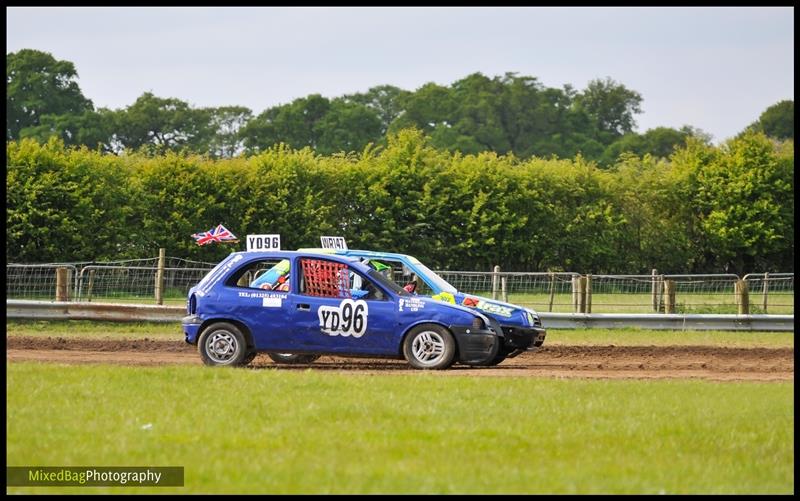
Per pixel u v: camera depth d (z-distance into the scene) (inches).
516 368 1807.3
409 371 1641.2
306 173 4653.1
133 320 2539.4
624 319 2672.2
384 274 1900.8
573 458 1005.8
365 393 1311.5
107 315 2534.5
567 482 908.0
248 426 1114.1
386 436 1076.5
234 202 4507.9
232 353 1685.5
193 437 1061.8
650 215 5059.1
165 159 4503.0
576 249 4886.8
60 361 1749.5
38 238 4239.7
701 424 1167.0
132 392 1293.1
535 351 2175.2
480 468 951.0
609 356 2124.8
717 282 2876.5
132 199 4436.5
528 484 898.1
